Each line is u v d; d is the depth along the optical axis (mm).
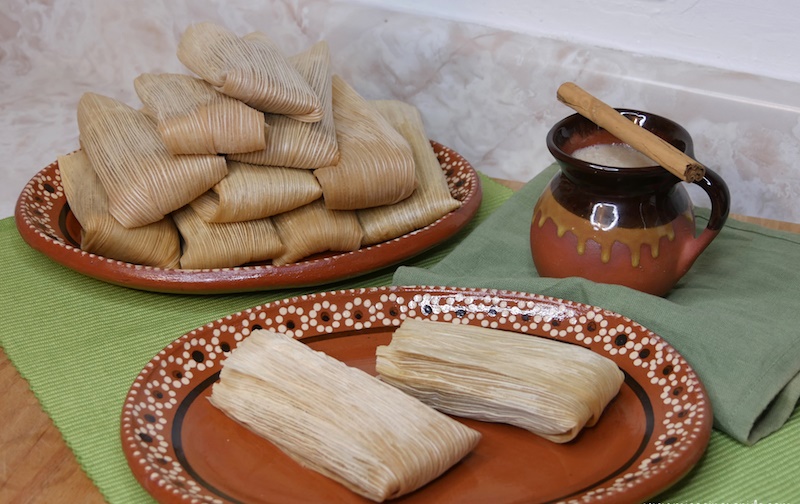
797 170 1104
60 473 710
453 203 1029
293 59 1104
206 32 1010
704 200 1160
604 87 1153
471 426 737
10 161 1295
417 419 682
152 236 962
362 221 1021
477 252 987
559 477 674
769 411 755
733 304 857
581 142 909
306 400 704
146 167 936
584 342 810
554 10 1182
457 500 653
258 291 947
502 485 668
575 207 862
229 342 811
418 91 1265
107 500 677
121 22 1461
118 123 1009
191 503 604
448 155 1157
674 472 634
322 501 654
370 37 1255
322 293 845
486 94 1224
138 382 742
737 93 1097
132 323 901
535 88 1192
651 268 854
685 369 739
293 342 763
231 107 924
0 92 1506
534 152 1244
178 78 1016
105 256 960
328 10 1269
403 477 631
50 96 1492
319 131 977
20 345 867
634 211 843
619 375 744
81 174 1044
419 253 985
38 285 968
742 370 762
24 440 745
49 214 1052
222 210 938
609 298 833
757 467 707
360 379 722
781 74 1124
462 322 841
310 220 974
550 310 830
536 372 723
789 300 868
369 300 849
